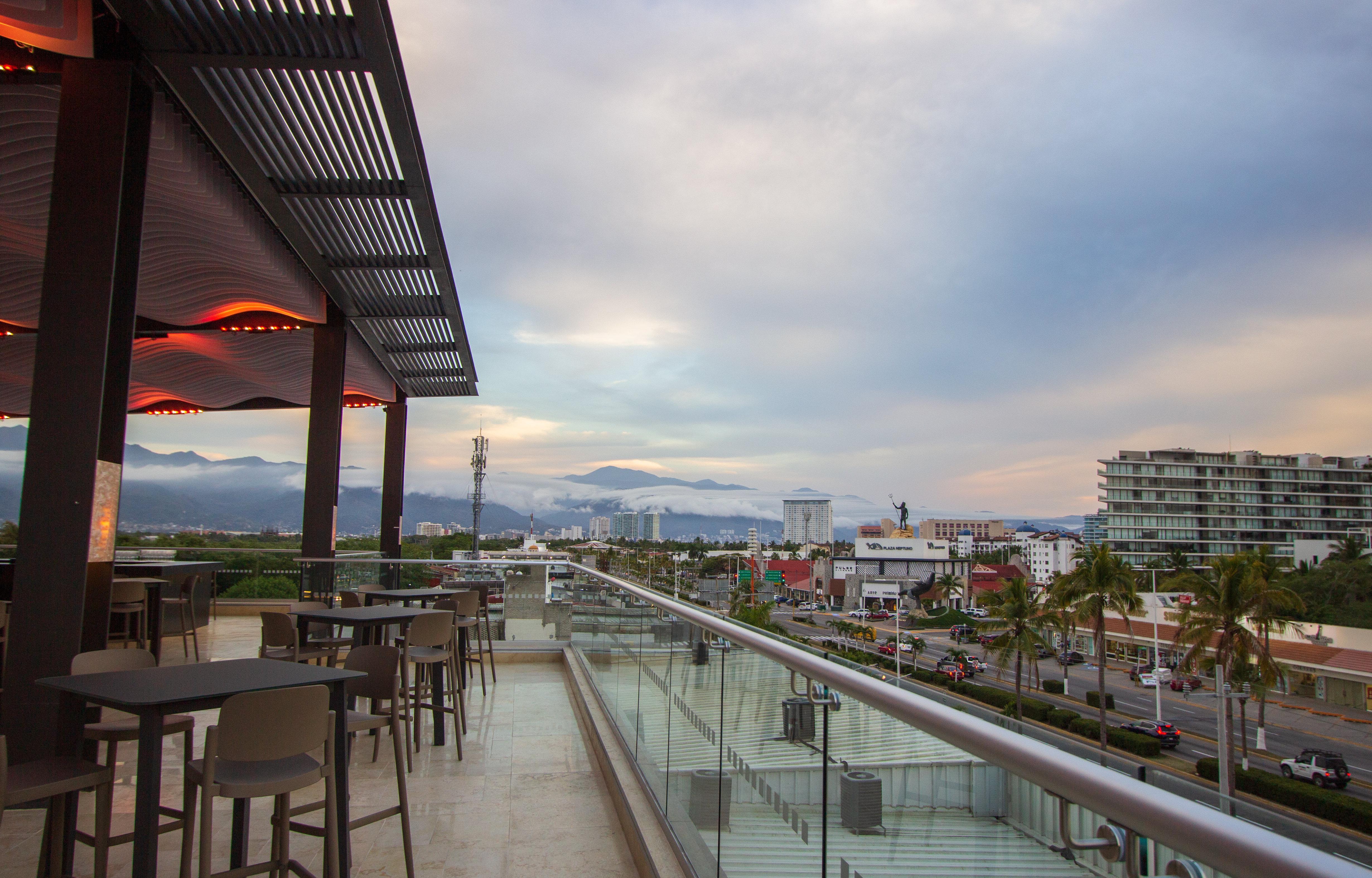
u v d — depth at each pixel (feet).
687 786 9.53
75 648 16.01
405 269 34.24
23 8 16.35
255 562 45.93
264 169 25.58
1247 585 89.66
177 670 9.98
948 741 3.51
